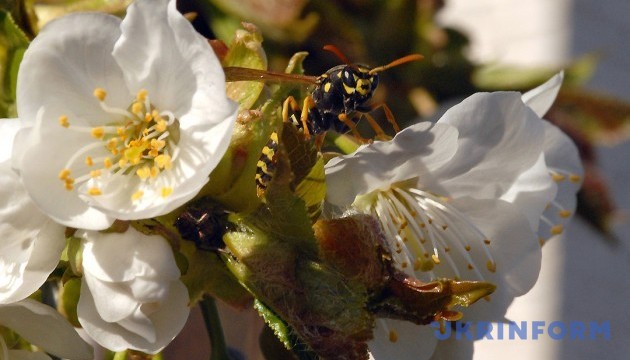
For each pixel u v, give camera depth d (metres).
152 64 0.33
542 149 0.36
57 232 0.33
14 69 0.35
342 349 0.33
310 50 0.42
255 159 0.33
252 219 0.33
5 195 0.33
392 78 0.43
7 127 0.33
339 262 0.33
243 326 0.45
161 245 0.33
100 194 0.33
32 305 0.34
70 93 0.33
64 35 0.33
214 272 0.34
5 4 0.37
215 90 0.33
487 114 0.35
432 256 0.36
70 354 0.34
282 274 0.33
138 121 0.34
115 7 0.37
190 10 0.41
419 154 0.35
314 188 0.34
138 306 0.33
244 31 0.35
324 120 0.37
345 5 0.43
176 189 0.33
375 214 0.36
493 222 0.36
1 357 0.35
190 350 0.45
